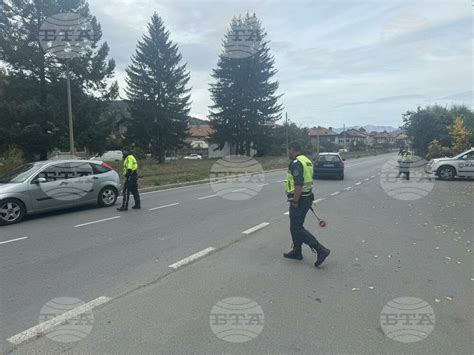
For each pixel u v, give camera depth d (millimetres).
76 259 5492
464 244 6227
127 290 4285
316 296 4098
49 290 4309
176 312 3711
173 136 41750
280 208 10086
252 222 8188
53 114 24859
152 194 13555
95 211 9828
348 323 3473
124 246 6203
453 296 4078
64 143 27094
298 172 5184
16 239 6789
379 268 5031
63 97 26344
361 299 4012
